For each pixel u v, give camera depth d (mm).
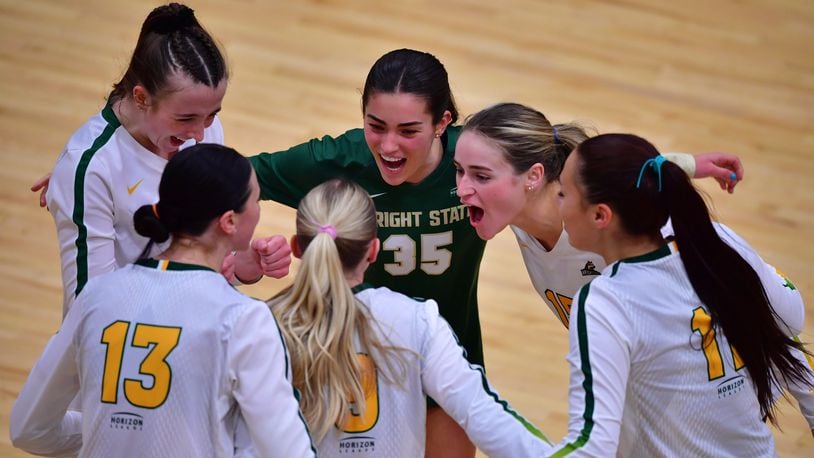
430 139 9898
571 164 8070
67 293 9516
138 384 7613
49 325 14609
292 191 10766
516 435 7891
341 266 8086
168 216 7758
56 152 17578
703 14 22375
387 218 10484
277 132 18188
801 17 22531
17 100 18609
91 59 19703
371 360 8141
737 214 17344
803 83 20594
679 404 7965
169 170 7738
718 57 21109
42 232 16156
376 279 10883
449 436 10477
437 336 8211
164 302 7688
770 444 8461
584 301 7848
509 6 22156
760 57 21203
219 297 7688
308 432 7707
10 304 14883
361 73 19844
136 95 9391
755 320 7883
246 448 7867
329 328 7914
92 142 9609
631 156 7840
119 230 9891
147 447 7633
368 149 10391
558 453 7582
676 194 7730
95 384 7715
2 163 17266
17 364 13953
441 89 9773
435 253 10633
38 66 19422
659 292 7898
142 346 7621
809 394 8852
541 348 14812
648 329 7816
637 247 8078
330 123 18531
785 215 17375
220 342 7574
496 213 9766
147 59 9211
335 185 8328
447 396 8141
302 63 19984
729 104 19875
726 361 8016
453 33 21203
